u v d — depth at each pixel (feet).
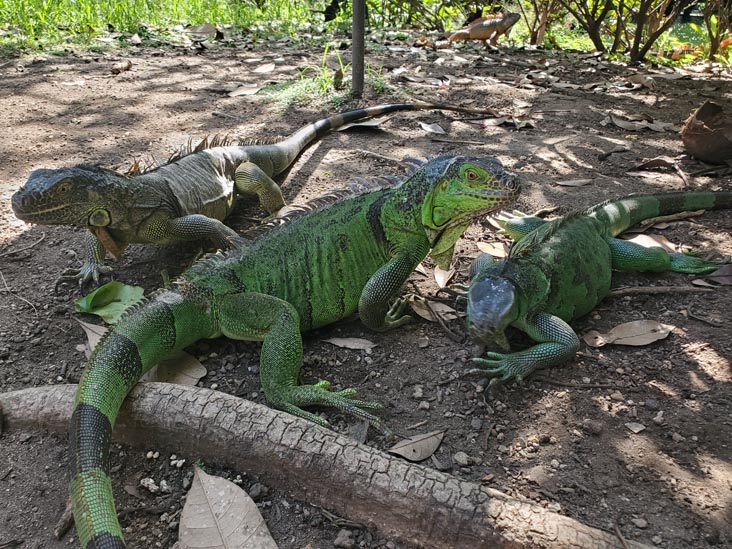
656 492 1.56
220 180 2.65
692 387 1.89
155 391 1.70
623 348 2.06
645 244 2.63
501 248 2.63
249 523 1.47
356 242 2.10
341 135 3.74
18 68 4.70
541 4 7.40
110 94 4.28
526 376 1.93
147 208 2.26
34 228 2.66
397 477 1.48
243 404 1.65
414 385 1.92
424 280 2.44
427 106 4.12
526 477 1.60
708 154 3.36
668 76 5.53
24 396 1.75
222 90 4.42
